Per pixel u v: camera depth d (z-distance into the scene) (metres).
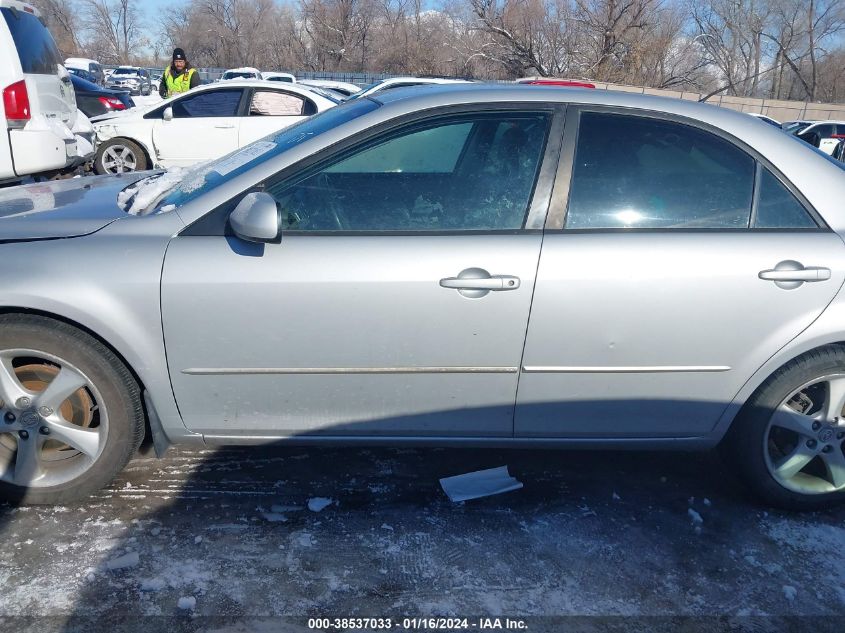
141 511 2.81
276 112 9.55
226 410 2.77
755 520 2.98
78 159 6.74
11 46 5.62
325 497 2.96
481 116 2.79
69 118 6.84
